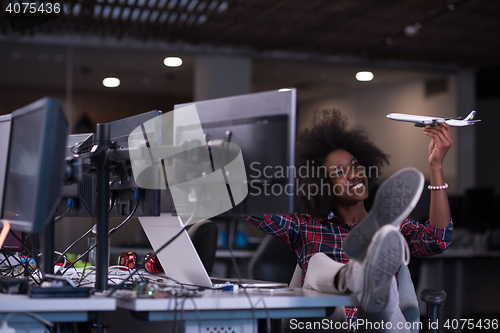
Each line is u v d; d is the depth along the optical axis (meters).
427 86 7.70
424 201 3.89
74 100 6.23
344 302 1.46
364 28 6.04
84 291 1.33
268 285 1.67
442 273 4.32
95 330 1.76
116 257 2.79
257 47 6.66
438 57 7.16
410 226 1.96
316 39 6.41
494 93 7.84
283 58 6.98
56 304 1.27
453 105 7.75
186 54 6.60
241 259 4.25
